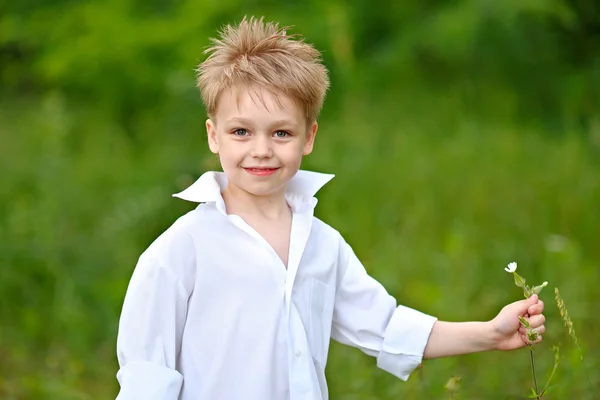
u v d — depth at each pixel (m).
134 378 3.96
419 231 9.77
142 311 4.05
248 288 4.11
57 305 8.12
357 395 6.34
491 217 9.90
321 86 4.24
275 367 4.08
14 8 15.29
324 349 4.30
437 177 10.99
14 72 16.69
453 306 7.73
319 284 4.30
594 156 11.42
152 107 13.87
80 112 14.29
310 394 4.05
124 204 10.53
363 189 10.87
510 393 6.37
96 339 7.88
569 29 14.62
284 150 4.11
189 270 4.10
